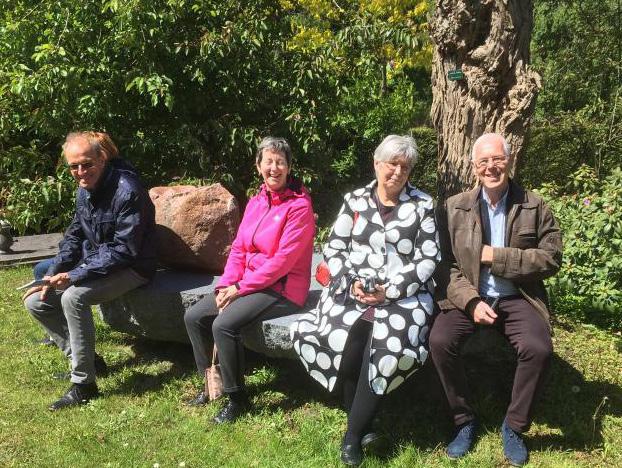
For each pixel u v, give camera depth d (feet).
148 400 11.68
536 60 31.96
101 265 11.54
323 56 21.39
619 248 14.88
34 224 22.13
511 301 10.25
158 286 12.74
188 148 20.13
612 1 29.32
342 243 10.69
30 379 12.47
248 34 19.81
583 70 29.45
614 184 16.05
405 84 36.01
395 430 10.71
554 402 11.30
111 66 19.25
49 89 18.28
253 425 10.80
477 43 13.42
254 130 20.76
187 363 13.11
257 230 11.36
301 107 21.65
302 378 12.26
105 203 11.91
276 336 11.10
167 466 9.69
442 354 9.88
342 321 10.06
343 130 27.12
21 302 16.80
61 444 10.26
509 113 13.34
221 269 13.44
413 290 9.99
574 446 10.18
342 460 9.75
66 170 20.06
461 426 10.15
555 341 13.52
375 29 21.24
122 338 14.37
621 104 26.53
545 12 31.60
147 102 20.39
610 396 11.51
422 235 10.18
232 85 21.03
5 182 21.45
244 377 11.65
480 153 10.13
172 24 19.69
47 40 19.48
